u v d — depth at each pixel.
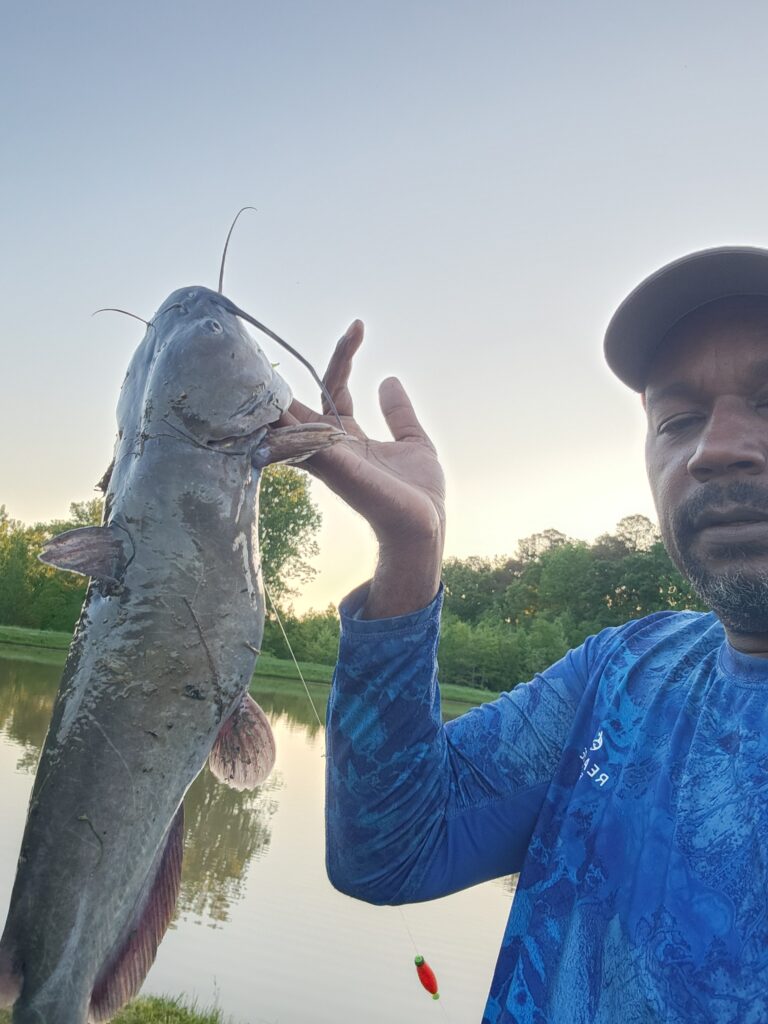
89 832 0.59
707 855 0.48
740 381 0.55
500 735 0.67
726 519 0.53
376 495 0.57
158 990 2.61
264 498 6.32
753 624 0.52
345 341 0.67
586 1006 0.50
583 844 0.55
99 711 0.61
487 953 3.38
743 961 0.45
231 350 0.70
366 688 0.61
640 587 24.17
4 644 16.61
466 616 29.00
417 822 0.62
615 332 0.60
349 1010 2.62
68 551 0.61
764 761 0.49
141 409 0.69
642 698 0.59
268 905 3.63
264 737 0.65
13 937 0.59
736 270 0.55
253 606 0.66
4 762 5.38
